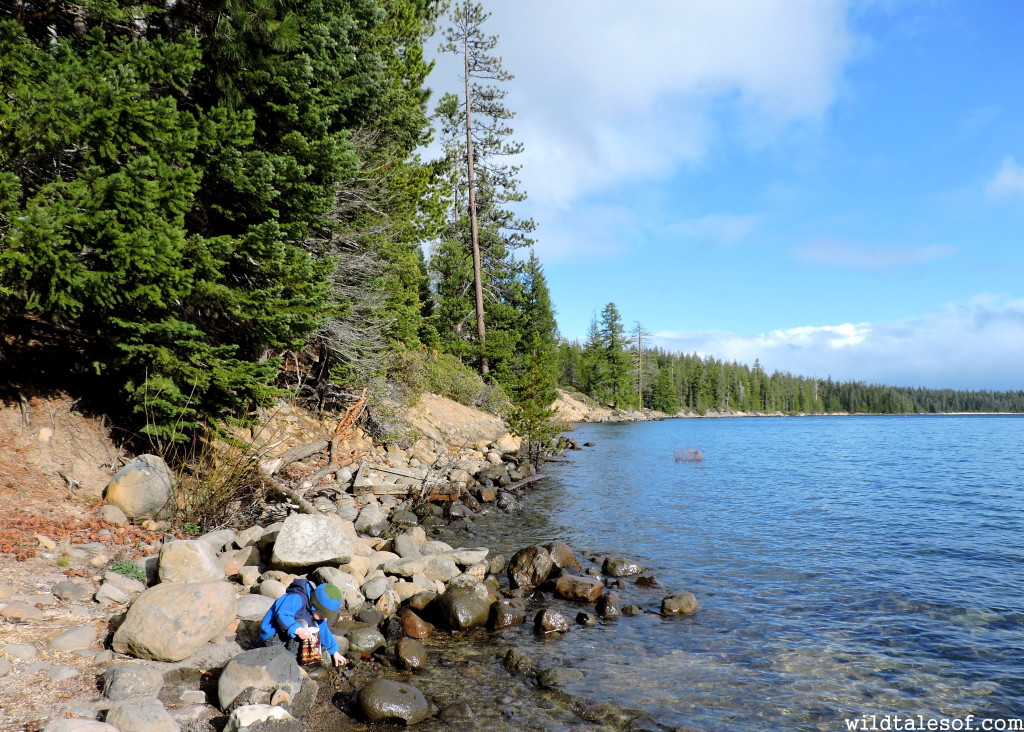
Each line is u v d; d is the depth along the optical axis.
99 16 8.33
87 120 6.81
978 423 108.50
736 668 6.20
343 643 6.19
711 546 11.68
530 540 11.93
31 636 4.90
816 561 10.63
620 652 6.53
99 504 7.99
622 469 24.81
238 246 9.06
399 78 15.71
